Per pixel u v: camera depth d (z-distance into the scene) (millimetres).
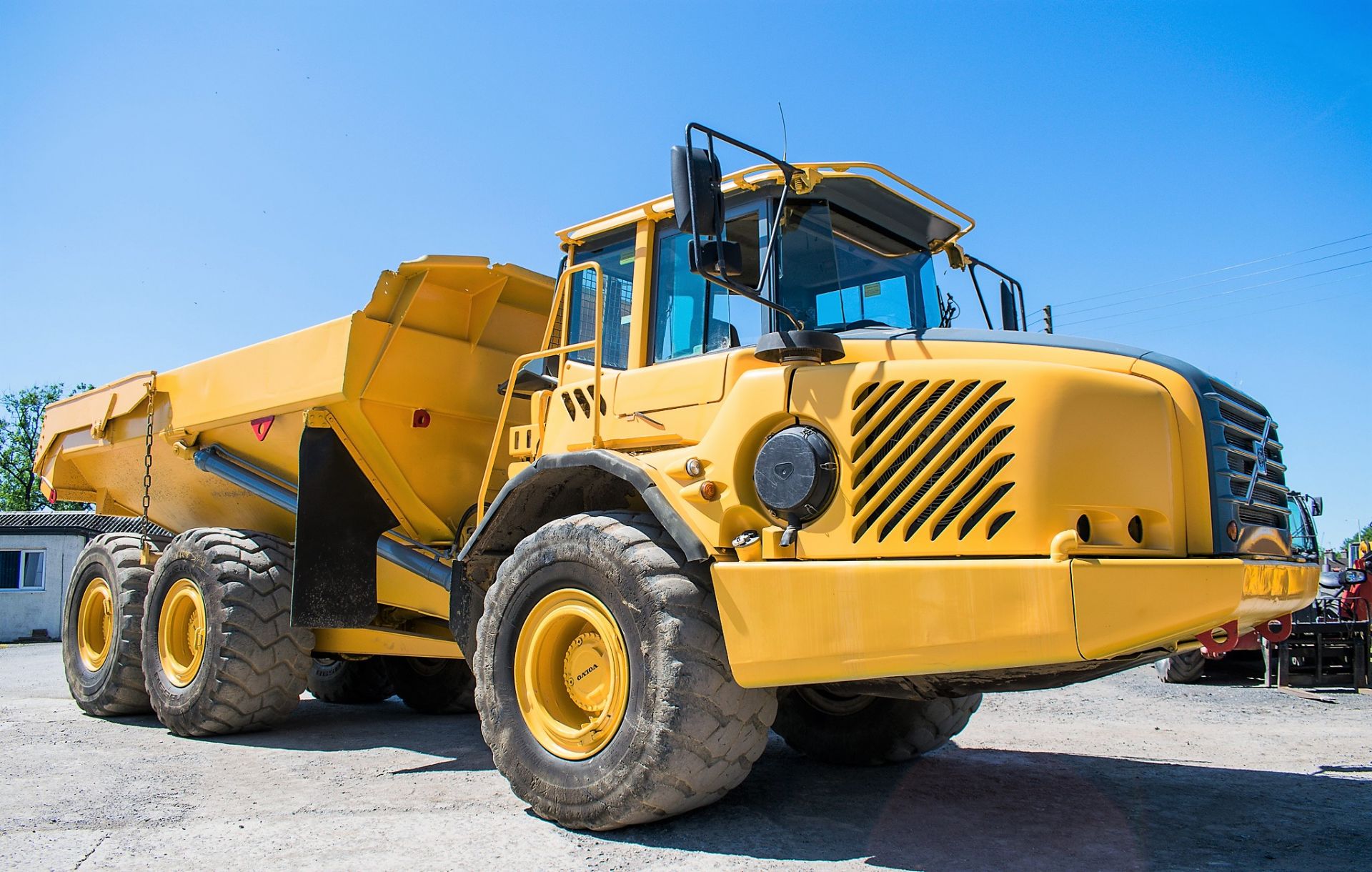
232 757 5758
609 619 4035
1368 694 9344
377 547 6391
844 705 5410
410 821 4148
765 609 3707
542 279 6578
